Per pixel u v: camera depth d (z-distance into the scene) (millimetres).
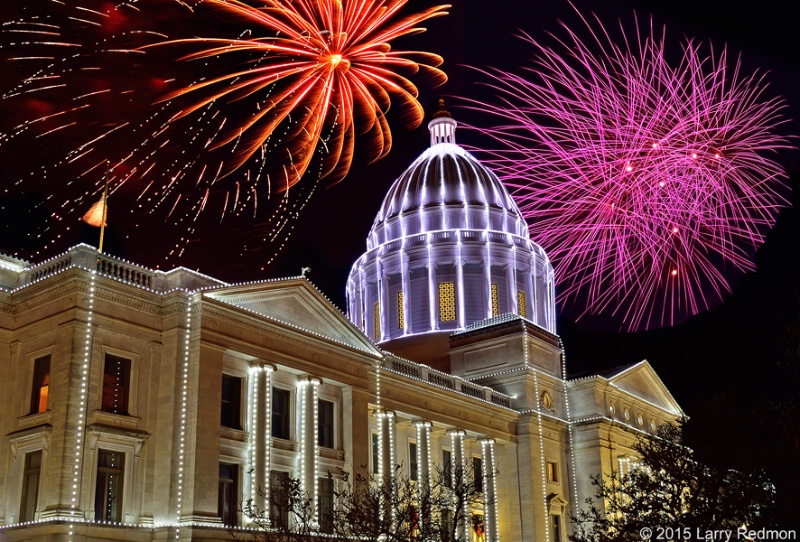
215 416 41031
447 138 91562
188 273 43094
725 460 41000
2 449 38875
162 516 38969
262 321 44375
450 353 71062
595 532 41781
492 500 48188
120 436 38750
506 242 82625
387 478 42875
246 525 41344
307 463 45500
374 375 52812
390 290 82938
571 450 68625
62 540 35219
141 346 40969
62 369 37719
